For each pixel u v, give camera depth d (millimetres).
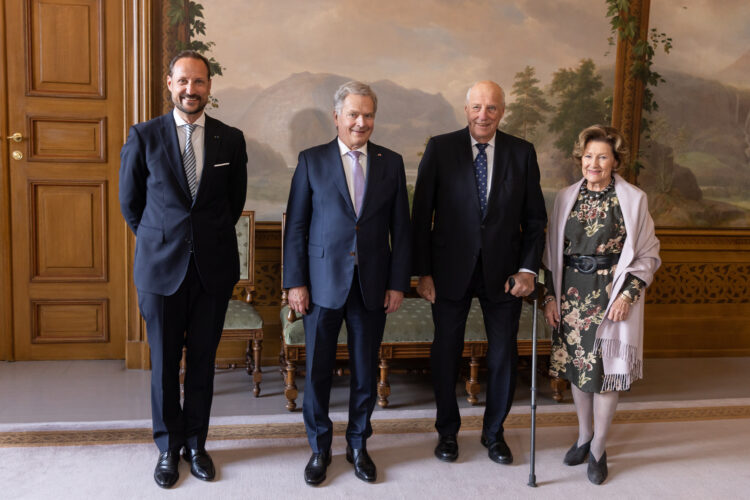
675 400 3699
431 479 2643
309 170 2572
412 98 4215
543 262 2887
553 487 2605
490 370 2826
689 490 2600
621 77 4410
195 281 2512
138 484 2527
